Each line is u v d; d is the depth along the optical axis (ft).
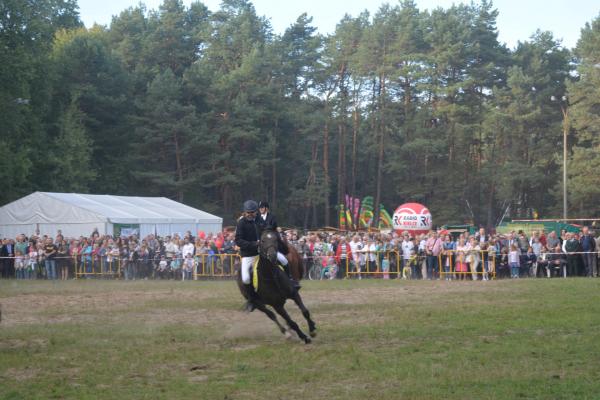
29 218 130.72
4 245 119.44
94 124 218.79
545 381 28.09
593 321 43.98
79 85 211.82
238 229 41.50
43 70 185.98
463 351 34.71
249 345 39.06
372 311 53.26
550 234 98.43
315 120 231.71
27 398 27.43
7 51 160.04
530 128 230.07
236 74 230.27
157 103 216.95
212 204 227.40
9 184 167.53
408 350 35.50
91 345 39.47
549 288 70.13
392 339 39.34
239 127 226.99
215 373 31.50
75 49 215.31
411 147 224.94
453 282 87.66
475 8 242.78
